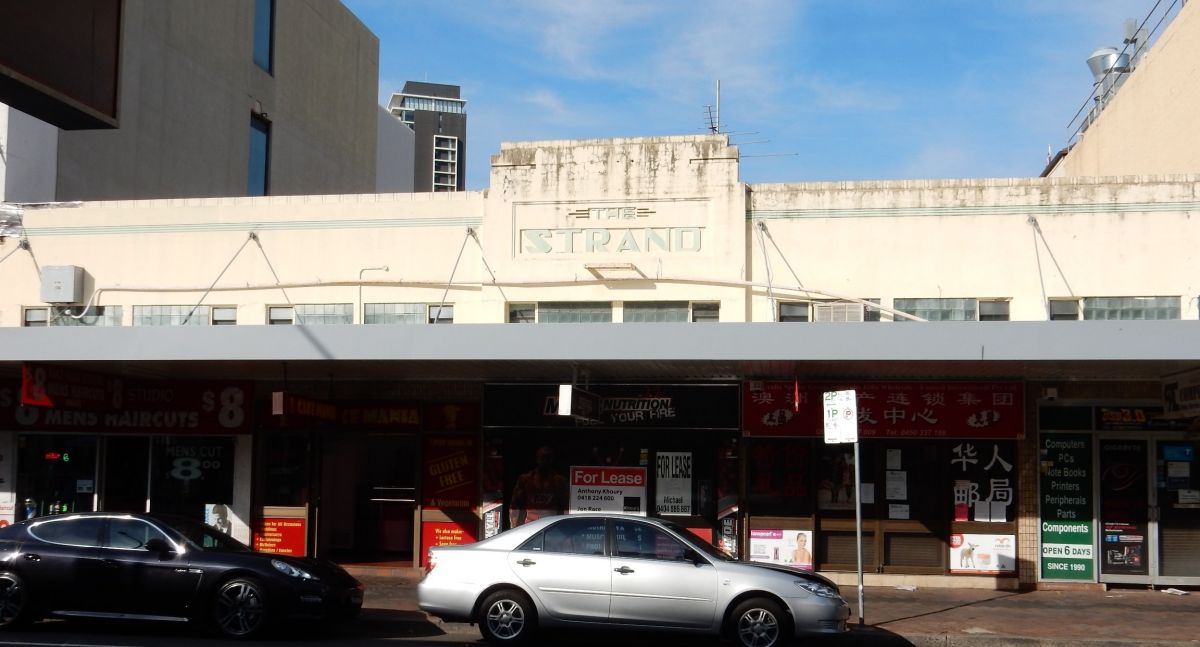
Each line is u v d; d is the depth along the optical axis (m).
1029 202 16.47
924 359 13.49
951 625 12.87
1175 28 19.38
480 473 17.23
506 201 17.58
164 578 11.84
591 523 11.75
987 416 16.00
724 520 16.48
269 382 17.91
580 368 15.64
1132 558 15.92
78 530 12.23
